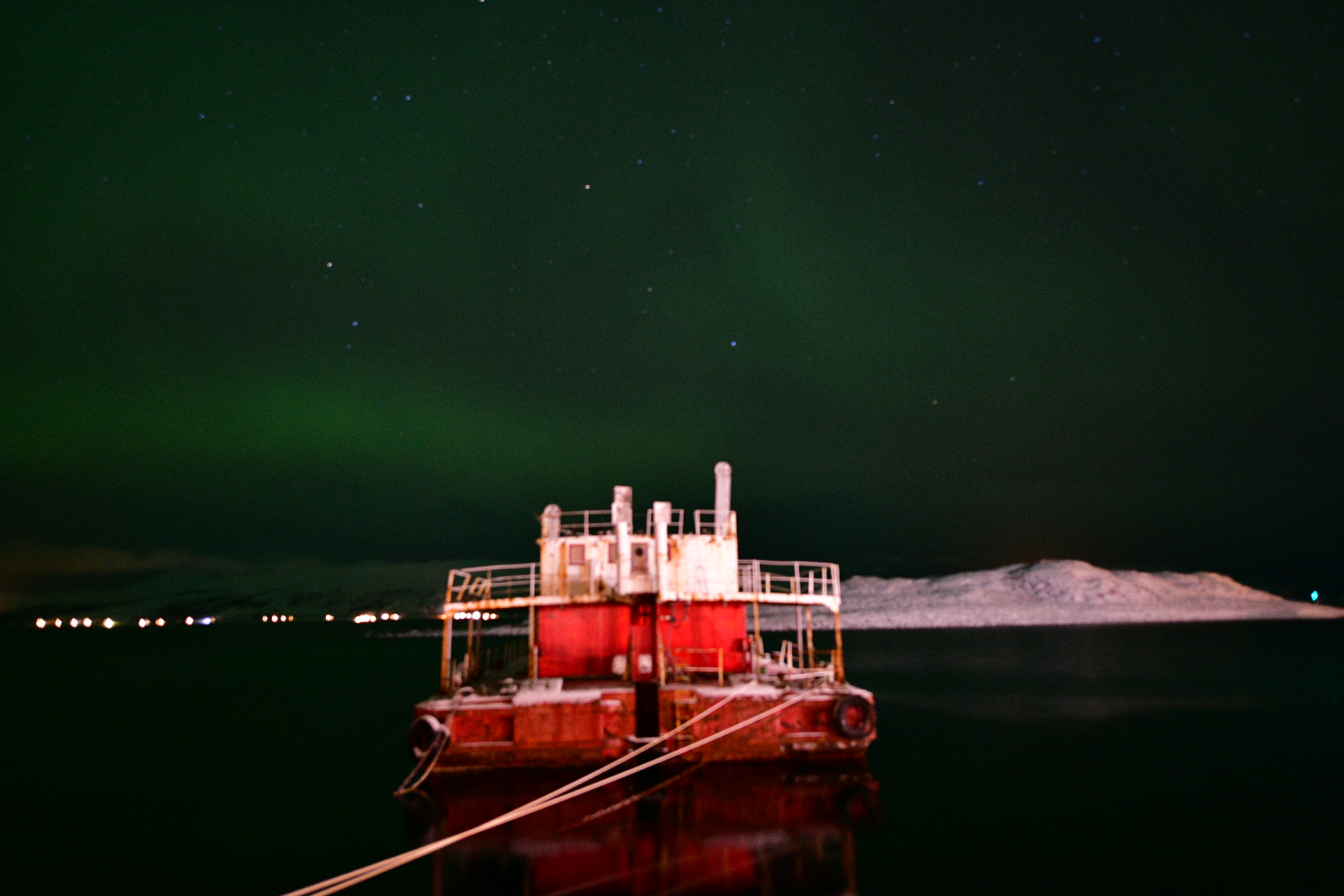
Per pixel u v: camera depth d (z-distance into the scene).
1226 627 120.06
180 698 56.09
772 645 85.31
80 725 42.47
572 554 28.14
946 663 68.00
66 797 25.98
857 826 20.42
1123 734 34.97
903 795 24.41
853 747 23.34
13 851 20.38
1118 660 69.88
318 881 17.73
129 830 22.20
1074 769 28.28
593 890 16.23
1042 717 39.84
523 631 133.88
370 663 90.94
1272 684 52.00
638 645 26.61
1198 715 40.00
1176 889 17.00
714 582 28.09
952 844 19.64
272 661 95.44
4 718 45.75
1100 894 16.70
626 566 27.25
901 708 43.19
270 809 24.12
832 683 25.89
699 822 20.19
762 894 16.12
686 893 16.12
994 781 26.52
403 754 33.16
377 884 17.14
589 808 21.08
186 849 20.34
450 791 22.22
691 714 23.33
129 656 108.00
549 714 22.73
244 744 35.94
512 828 19.83
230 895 17.19
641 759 22.97
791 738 23.36
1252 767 28.41
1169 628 118.69
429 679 69.31
